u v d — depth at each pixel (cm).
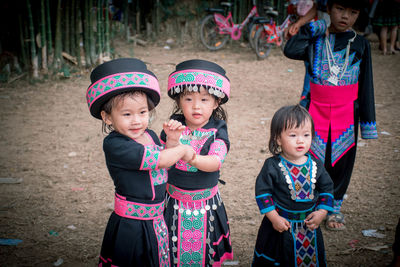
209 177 237
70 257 305
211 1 1225
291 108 226
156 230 212
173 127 200
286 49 312
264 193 230
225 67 966
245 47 1184
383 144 518
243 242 324
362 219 352
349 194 397
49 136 551
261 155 494
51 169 454
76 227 346
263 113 652
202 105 225
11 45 848
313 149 313
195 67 222
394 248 236
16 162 470
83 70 881
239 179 434
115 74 193
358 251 306
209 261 242
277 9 1177
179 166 235
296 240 232
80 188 413
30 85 789
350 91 303
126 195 207
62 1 859
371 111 313
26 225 347
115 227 210
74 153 496
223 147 230
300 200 230
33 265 295
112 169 208
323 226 343
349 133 311
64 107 677
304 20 333
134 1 1203
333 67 297
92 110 207
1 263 295
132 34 1221
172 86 228
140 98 198
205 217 238
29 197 394
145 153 195
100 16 887
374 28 1089
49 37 829
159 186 212
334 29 299
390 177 429
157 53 1093
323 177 238
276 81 854
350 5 281
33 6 815
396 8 1020
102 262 217
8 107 668
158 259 212
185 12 1234
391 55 1058
